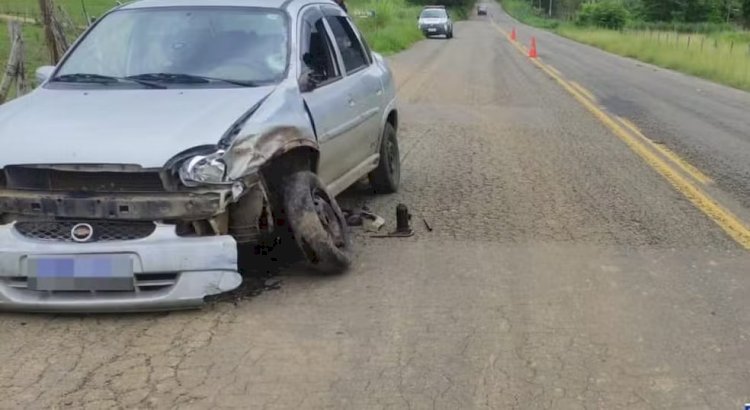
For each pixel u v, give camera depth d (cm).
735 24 7700
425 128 1223
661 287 535
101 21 612
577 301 507
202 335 446
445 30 4619
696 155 1033
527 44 4212
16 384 388
